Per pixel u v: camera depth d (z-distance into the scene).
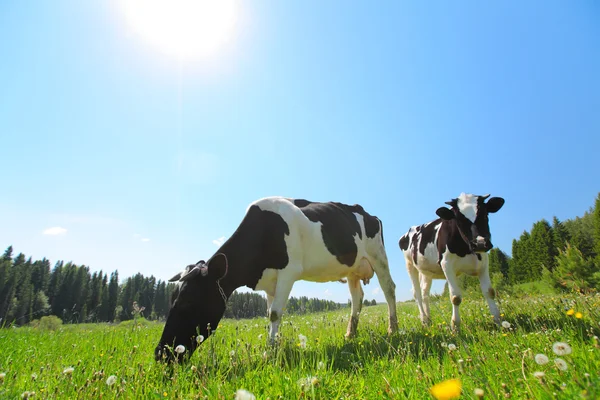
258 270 5.91
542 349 3.15
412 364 3.13
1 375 2.58
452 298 6.62
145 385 2.82
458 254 6.84
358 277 7.69
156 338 6.33
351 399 2.45
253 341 5.23
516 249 75.69
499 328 4.92
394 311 7.40
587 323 3.98
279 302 5.59
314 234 6.54
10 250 74.62
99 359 3.92
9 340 5.66
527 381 2.14
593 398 1.58
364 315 11.37
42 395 2.56
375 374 3.07
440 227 7.45
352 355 3.97
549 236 69.12
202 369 2.94
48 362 3.94
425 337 5.02
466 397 2.11
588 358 2.48
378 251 7.95
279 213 6.24
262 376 3.03
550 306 6.00
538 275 68.31
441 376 2.67
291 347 3.90
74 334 7.26
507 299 9.53
